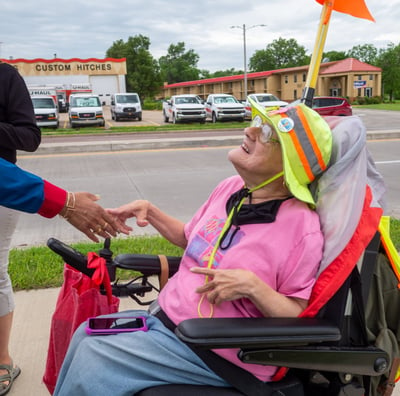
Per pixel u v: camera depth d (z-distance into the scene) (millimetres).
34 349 2861
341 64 61156
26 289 3623
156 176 8906
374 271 1747
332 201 1641
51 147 12945
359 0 1946
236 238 1722
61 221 5789
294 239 1643
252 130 1761
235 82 69188
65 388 1586
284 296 1594
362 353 1620
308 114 1654
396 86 75562
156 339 1614
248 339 1401
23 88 2207
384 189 1835
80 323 1964
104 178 8805
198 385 1575
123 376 1543
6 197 1696
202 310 1670
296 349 1518
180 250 4262
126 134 19453
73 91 41406
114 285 2146
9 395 2463
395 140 14547
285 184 1643
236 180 2008
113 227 1900
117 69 47531
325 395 1722
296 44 109062
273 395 1586
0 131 2080
